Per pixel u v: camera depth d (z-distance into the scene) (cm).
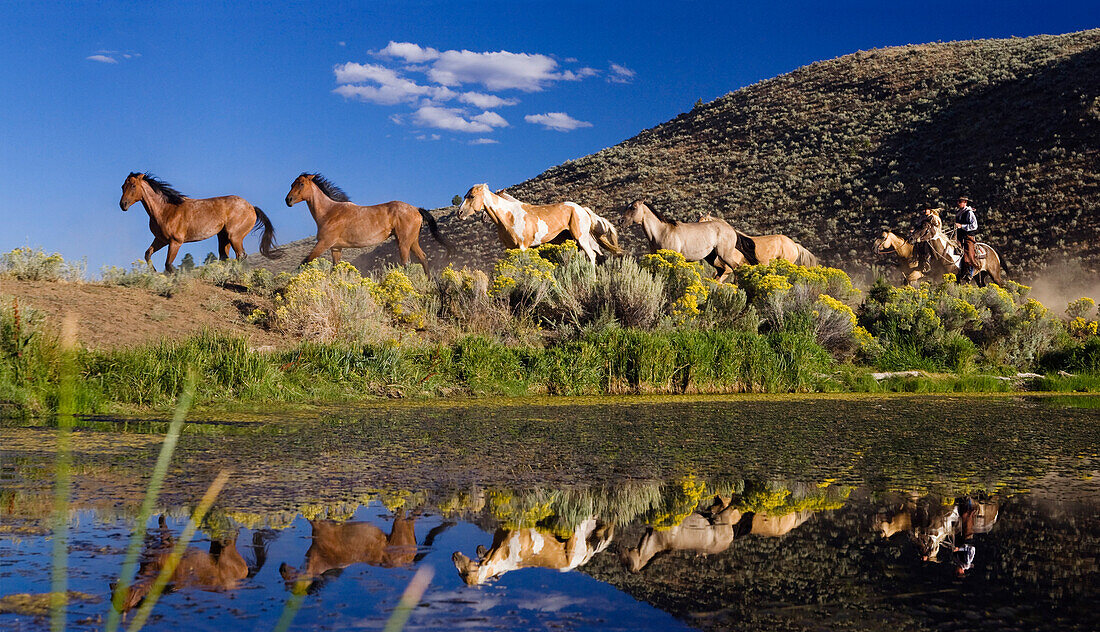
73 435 537
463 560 256
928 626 196
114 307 1077
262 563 249
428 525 304
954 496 367
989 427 657
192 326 1082
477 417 700
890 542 283
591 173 6588
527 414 731
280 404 795
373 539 282
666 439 566
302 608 206
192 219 1400
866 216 4472
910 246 2033
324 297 1143
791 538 288
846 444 548
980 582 233
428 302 1266
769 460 475
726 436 585
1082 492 380
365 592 221
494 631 189
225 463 439
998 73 5447
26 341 752
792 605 212
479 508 336
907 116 5425
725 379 1070
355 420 664
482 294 1266
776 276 1409
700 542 282
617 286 1282
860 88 6191
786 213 4828
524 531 297
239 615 199
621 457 482
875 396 1007
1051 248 3544
